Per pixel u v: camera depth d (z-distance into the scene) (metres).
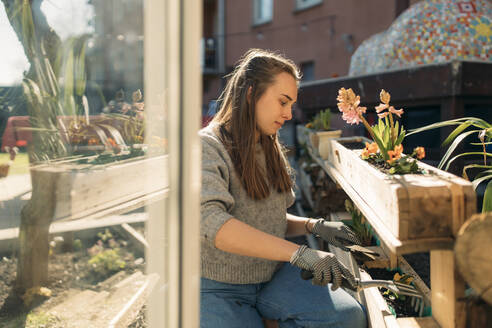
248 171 1.50
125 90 1.08
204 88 16.80
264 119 1.53
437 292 1.12
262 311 1.58
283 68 1.52
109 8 1.08
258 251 1.32
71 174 1.16
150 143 1.02
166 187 0.97
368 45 3.61
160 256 1.02
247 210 1.54
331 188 2.62
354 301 1.49
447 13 2.97
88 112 1.16
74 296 1.17
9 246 1.24
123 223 1.07
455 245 0.91
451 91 2.39
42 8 1.18
